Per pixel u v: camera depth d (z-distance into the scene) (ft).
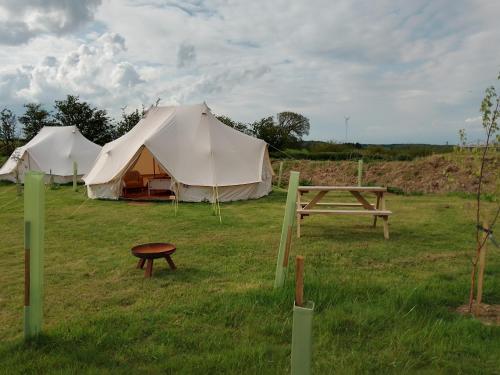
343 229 28.84
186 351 11.56
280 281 15.79
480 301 14.08
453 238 25.80
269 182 52.03
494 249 23.18
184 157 45.47
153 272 19.21
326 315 13.38
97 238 26.89
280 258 15.75
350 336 12.32
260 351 11.25
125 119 108.78
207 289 16.70
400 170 67.46
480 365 10.80
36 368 10.57
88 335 12.27
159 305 14.98
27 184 11.82
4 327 13.61
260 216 34.91
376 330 12.62
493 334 12.41
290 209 15.62
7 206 41.81
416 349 11.54
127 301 15.66
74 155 67.62
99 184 46.34
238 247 23.81
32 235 11.86
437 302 14.79
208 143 46.32
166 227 30.30
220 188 44.29
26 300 11.95
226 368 10.58
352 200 44.96
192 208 39.75
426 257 21.35
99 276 18.78
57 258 21.99
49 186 60.13
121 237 27.12
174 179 44.11
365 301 14.71
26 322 12.01
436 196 48.39
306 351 8.75
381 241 24.98
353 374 10.29
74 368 10.48
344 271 18.83
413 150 85.92
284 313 13.76
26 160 66.18
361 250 22.75
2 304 15.58
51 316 14.30
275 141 107.96
